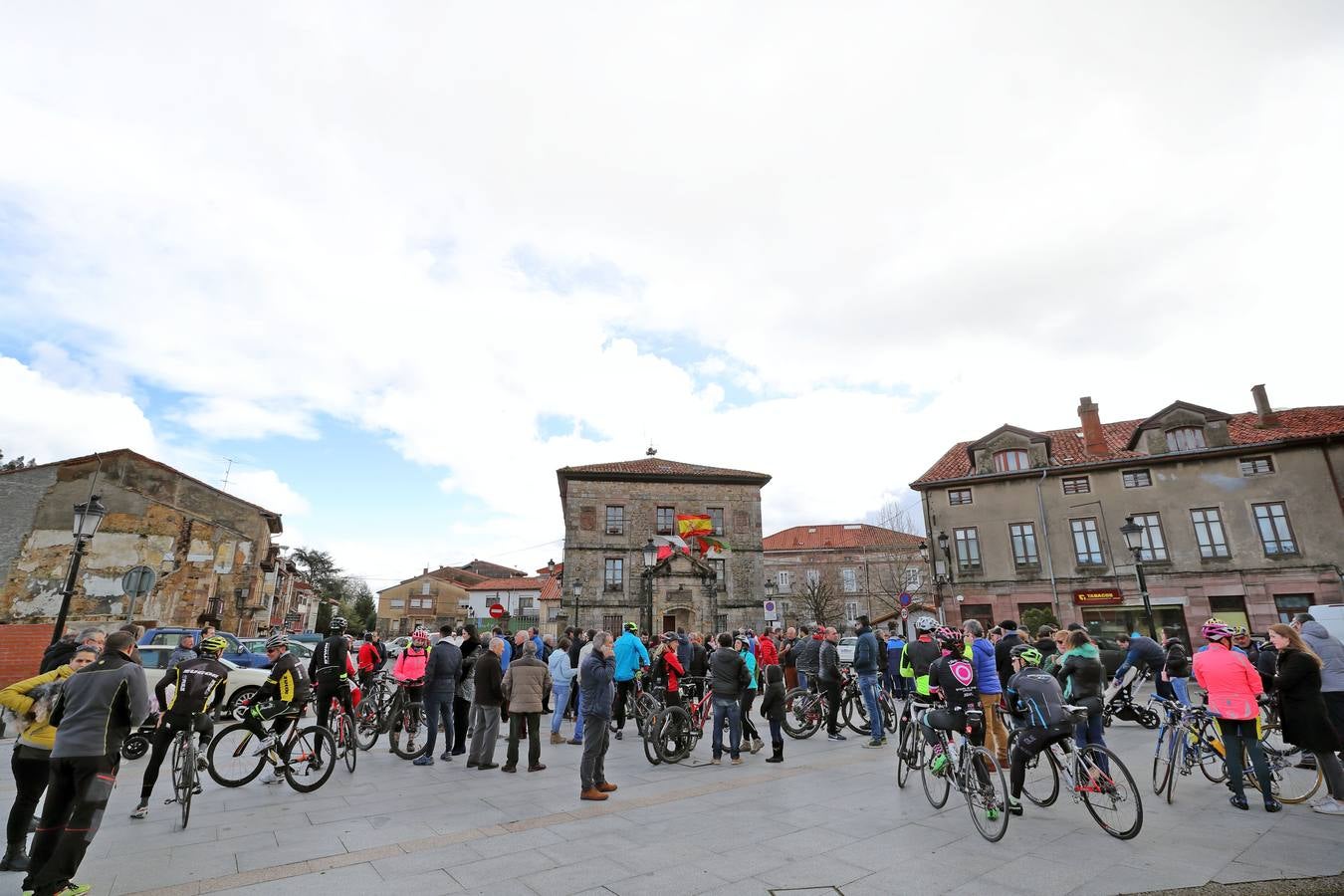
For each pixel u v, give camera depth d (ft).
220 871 17.61
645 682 42.80
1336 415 94.84
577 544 124.67
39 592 83.35
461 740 36.29
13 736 41.52
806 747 38.19
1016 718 25.22
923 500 111.65
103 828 21.77
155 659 47.75
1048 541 101.19
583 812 23.52
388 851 19.15
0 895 16.78
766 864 17.99
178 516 91.71
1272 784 24.43
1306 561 87.15
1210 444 95.76
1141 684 66.39
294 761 27.22
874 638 39.17
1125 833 19.89
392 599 240.73
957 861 18.16
